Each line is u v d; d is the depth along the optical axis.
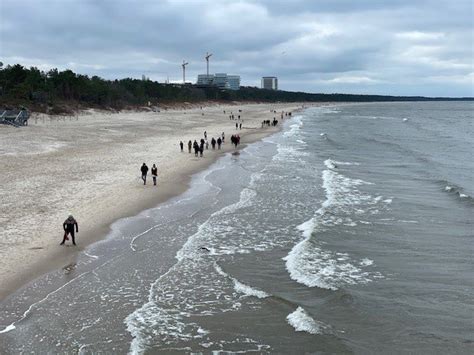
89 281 16.31
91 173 34.38
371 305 14.80
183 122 95.81
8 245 18.94
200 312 14.42
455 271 17.55
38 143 49.19
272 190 31.31
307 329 13.29
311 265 18.11
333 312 14.38
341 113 168.38
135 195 28.55
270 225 23.42
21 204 24.83
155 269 17.64
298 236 21.75
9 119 66.62
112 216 23.89
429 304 14.91
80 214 23.73
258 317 14.10
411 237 21.48
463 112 187.00
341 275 17.17
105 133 64.12
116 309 14.48
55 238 20.05
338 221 23.98
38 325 13.32
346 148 56.19
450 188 31.50
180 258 18.78
